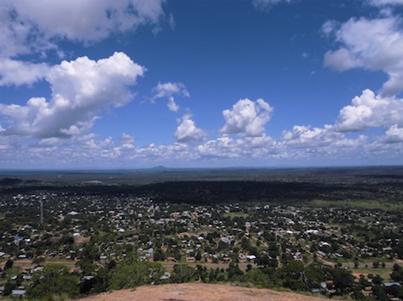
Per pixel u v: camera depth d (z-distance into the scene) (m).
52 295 51.38
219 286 42.16
